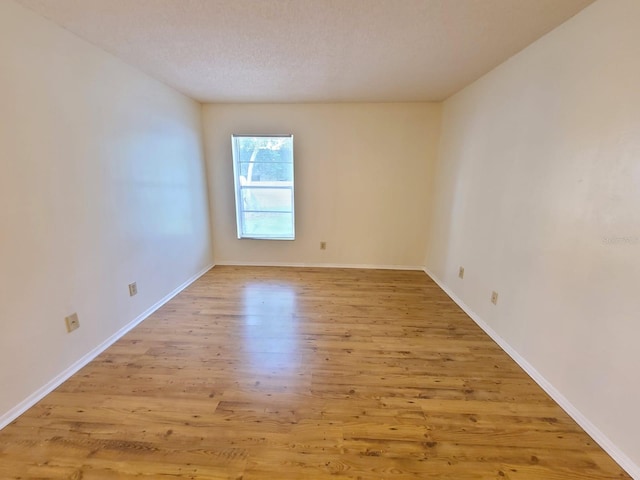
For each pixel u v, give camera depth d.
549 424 1.64
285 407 1.73
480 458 1.44
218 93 3.40
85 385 1.89
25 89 1.65
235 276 3.96
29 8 1.64
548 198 1.91
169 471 1.35
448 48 2.19
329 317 2.85
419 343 2.43
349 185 4.09
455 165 3.35
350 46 2.16
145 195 2.78
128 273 2.57
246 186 4.20
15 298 1.63
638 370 1.33
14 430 1.54
